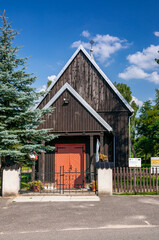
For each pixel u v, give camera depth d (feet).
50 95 60.80
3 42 44.78
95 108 61.87
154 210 30.60
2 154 38.60
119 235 22.08
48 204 34.06
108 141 60.80
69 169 52.11
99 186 39.99
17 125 43.37
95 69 63.31
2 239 21.33
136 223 25.55
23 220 26.81
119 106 61.21
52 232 22.99
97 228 24.06
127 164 59.36
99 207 32.22
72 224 25.30
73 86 63.05
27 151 42.73
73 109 49.32
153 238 21.27
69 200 36.42
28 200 36.58
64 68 63.41
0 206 33.14
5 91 40.57
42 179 49.49
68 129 48.88
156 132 126.72
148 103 142.61
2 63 43.68
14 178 39.70
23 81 43.47
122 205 33.24
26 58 44.34
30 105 43.98
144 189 41.65
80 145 53.06
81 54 64.18
